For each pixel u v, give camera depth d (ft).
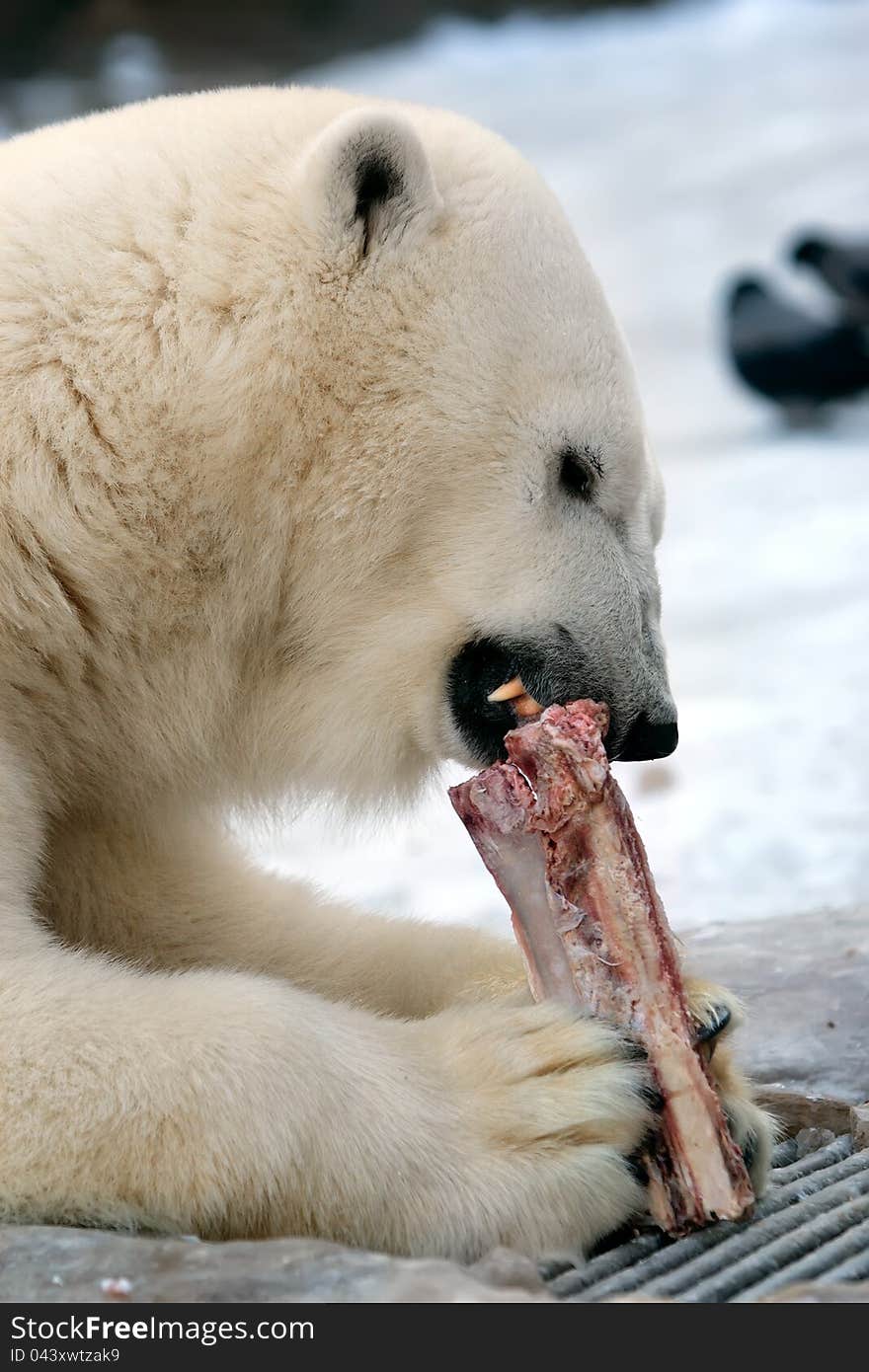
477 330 19.47
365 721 20.65
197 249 19.15
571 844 16.42
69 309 18.84
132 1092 15.19
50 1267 13.75
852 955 24.14
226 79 182.09
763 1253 14.84
